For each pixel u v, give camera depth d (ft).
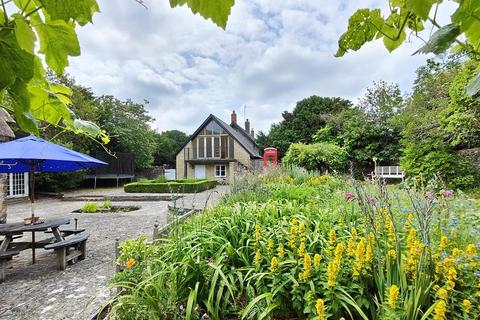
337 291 5.02
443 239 5.29
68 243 11.56
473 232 6.09
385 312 4.40
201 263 6.39
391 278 5.03
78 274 10.88
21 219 24.79
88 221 22.38
